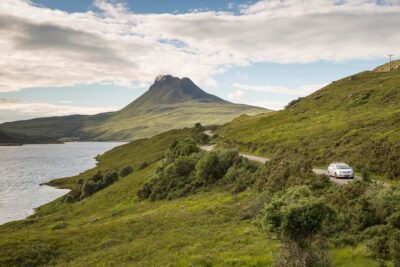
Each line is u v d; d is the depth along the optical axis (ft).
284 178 142.31
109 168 497.46
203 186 208.64
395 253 64.64
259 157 256.11
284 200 66.80
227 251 84.69
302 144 255.09
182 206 169.78
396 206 80.89
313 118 356.79
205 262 76.84
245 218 121.70
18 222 241.35
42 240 125.90
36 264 107.45
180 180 229.25
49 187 422.82
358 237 77.61
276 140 297.33
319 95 450.71
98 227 141.49
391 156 161.79
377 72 490.90
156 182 246.68
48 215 275.59
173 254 89.20
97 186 353.31
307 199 64.69
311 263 62.85
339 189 104.83
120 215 200.13
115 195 292.40
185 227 121.60
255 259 74.28
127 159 559.79
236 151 225.76
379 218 81.92
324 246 66.44
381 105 323.37
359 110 327.88
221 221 123.85
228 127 522.47
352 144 211.00
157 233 119.44
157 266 81.05
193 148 304.91
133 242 111.34
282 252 65.82
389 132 206.39
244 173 189.37
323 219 62.44
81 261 100.48
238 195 160.04
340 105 373.40
